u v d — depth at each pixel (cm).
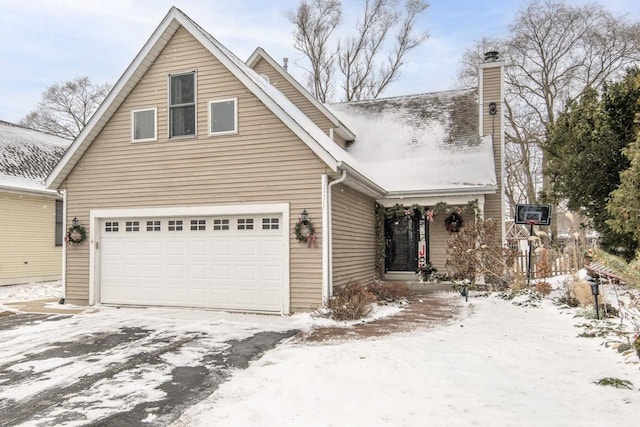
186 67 1084
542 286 1143
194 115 1076
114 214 1127
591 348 638
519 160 3338
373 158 1595
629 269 623
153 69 1112
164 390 511
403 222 1547
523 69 2788
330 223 990
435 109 1761
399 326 838
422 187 1377
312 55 3017
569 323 817
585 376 512
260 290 1017
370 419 408
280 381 526
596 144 1180
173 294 1088
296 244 987
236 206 1031
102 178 1143
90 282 1145
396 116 1784
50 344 730
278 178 1004
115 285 1138
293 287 984
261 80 1226
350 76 3042
